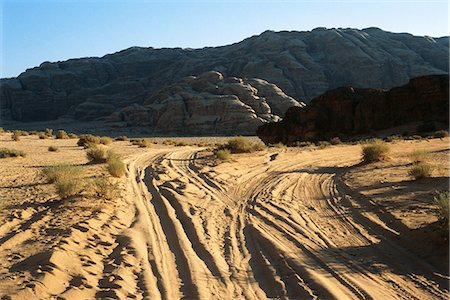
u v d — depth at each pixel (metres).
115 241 7.80
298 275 6.32
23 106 166.38
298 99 137.50
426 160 18.14
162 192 12.91
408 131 49.28
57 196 11.48
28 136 50.28
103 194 11.23
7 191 12.41
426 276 6.31
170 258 7.14
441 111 53.12
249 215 10.40
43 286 5.43
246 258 7.23
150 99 135.12
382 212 10.09
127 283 5.90
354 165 20.23
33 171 17.17
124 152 28.34
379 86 140.88
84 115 158.25
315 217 10.20
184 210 10.45
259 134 66.00
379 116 56.22
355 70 143.75
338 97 59.69
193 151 30.20
